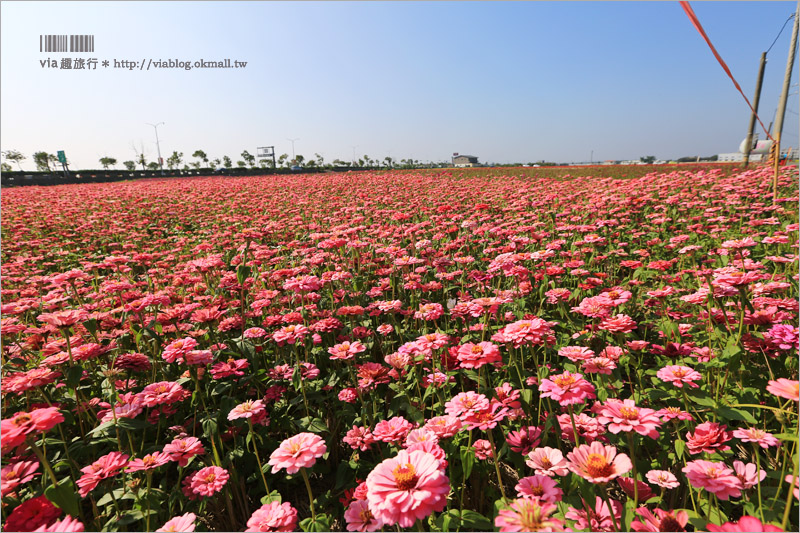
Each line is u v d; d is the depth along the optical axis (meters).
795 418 2.32
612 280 6.22
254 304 4.52
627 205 9.30
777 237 5.34
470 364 2.46
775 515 1.88
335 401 3.44
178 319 3.98
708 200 9.71
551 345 3.56
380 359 4.33
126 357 3.15
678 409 2.34
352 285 5.41
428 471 1.57
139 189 24.73
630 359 3.08
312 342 3.73
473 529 2.43
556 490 1.89
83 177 44.62
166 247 9.95
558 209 10.52
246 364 3.36
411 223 9.81
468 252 7.15
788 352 2.85
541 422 2.85
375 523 1.96
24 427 1.86
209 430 2.60
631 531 1.81
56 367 3.12
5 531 1.80
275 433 3.30
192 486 2.42
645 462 2.46
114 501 2.28
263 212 13.57
